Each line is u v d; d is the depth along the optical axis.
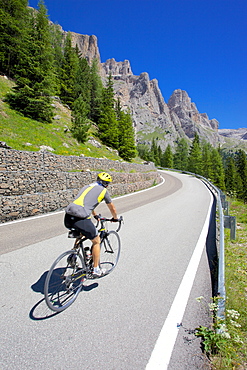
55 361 1.97
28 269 3.87
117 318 2.63
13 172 8.95
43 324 2.49
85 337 2.29
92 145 28.09
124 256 4.67
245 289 3.52
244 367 1.97
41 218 8.10
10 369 1.86
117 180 16.72
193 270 4.05
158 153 101.31
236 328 2.52
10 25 29.52
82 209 3.03
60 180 11.22
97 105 43.69
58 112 31.06
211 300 3.09
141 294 3.19
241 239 6.41
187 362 2.00
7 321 2.52
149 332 2.40
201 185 26.14
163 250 5.07
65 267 3.08
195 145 67.00
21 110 22.09
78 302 2.97
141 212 9.56
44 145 17.86
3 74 29.36
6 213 7.59
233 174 69.56
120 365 1.94
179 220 8.17
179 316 2.70
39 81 22.86
